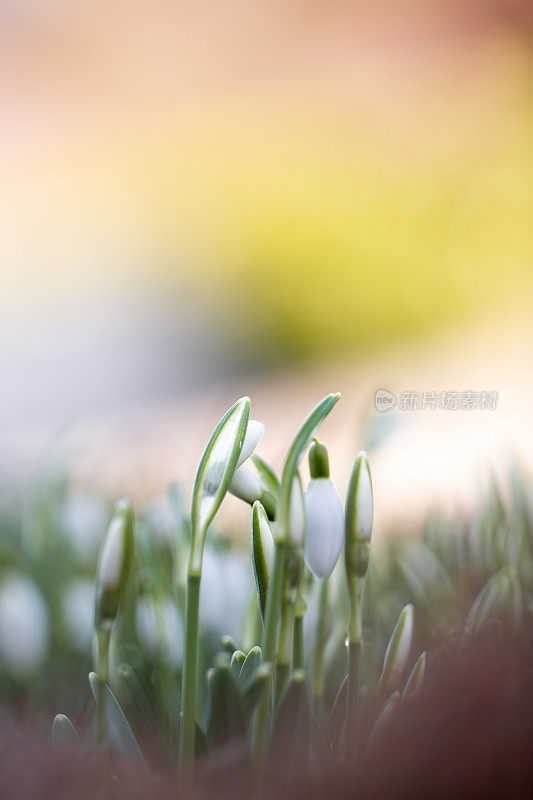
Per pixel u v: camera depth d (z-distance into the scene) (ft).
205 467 1.10
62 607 1.50
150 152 13.57
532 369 2.59
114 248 12.47
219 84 14.19
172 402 8.54
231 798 1.07
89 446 1.77
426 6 12.09
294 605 1.10
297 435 1.09
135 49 14.69
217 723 1.09
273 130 12.81
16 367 9.85
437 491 1.63
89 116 14.39
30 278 12.11
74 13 14.49
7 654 1.39
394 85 11.90
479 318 6.50
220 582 1.36
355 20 13.05
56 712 1.34
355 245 10.37
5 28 14.53
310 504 1.13
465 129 10.28
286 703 1.08
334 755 1.15
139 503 1.89
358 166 11.05
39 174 13.55
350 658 1.12
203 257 11.86
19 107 14.46
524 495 1.38
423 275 8.52
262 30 14.24
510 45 11.25
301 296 10.37
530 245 7.10
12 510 2.00
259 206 11.94
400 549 1.53
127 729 1.14
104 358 10.02
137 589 1.44
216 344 10.37
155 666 1.33
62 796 1.06
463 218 7.85
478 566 1.38
